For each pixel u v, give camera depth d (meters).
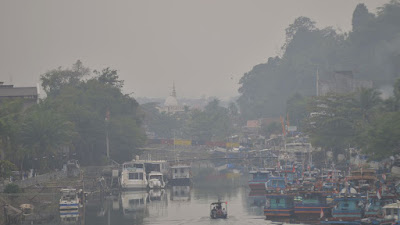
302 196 157.50
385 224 134.62
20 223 155.12
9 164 166.88
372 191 158.62
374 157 187.38
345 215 143.62
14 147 192.00
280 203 159.38
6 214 151.50
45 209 169.75
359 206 147.00
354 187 173.50
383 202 146.25
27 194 163.50
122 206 191.62
